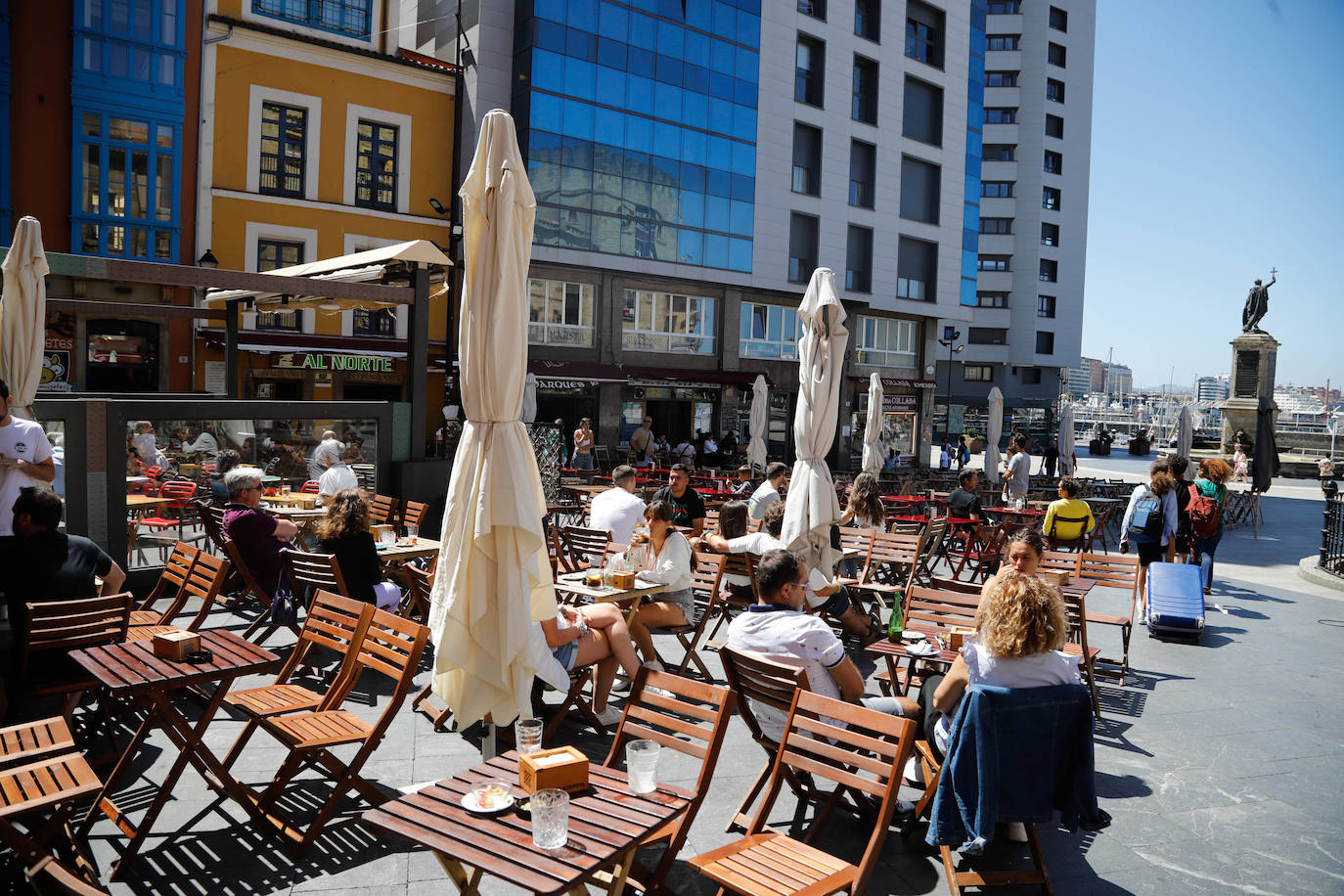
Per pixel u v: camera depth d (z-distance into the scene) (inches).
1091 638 350.9
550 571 203.3
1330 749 229.9
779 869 131.0
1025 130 2741.1
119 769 165.9
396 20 1035.9
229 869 155.0
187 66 887.7
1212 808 193.2
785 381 1375.5
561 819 110.1
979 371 2812.5
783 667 162.1
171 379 875.4
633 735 157.3
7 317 323.3
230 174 920.9
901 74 1481.3
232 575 336.2
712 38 1237.7
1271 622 387.9
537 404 1174.3
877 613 345.4
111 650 175.9
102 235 844.0
